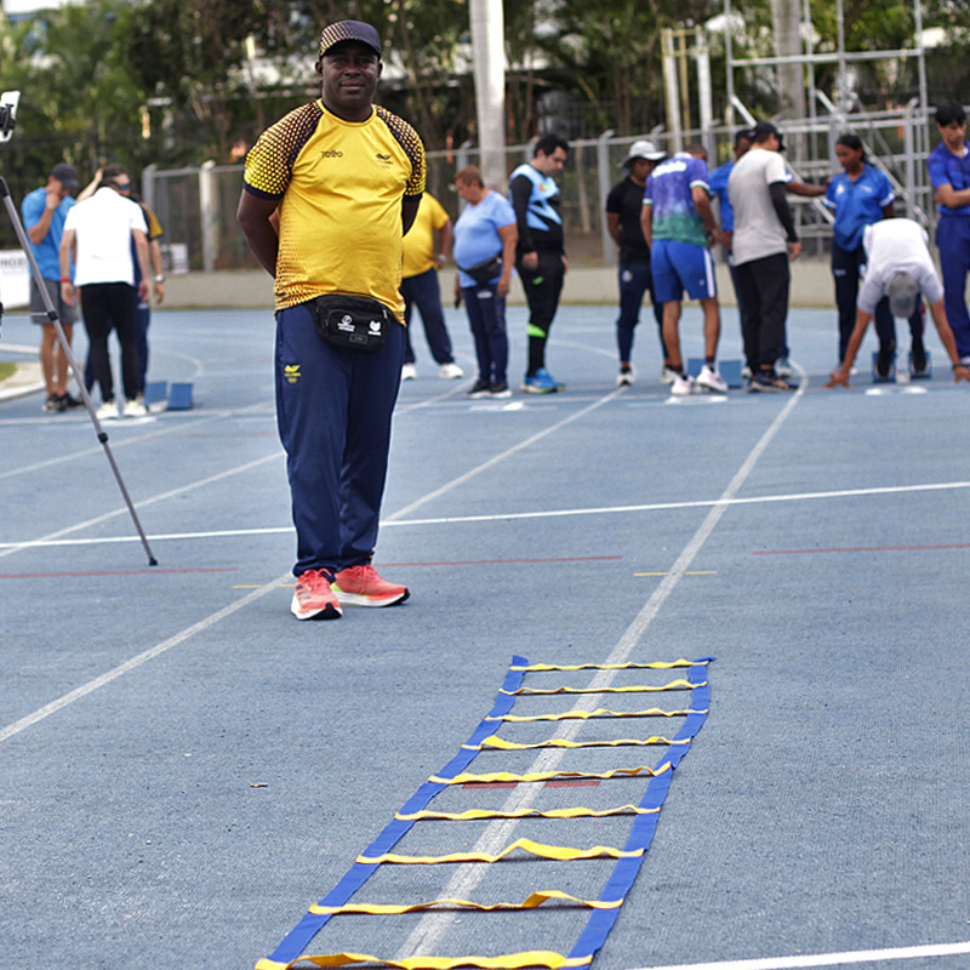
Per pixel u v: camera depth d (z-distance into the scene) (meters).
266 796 5.36
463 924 4.18
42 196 20.38
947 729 5.73
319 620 8.22
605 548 9.84
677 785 5.25
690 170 18.33
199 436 17.34
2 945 4.21
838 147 18.44
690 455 13.77
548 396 19.72
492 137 43.72
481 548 10.09
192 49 60.12
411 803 5.17
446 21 59.06
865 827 4.76
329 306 8.16
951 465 12.29
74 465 15.35
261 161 8.16
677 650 7.17
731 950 3.93
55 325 9.88
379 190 8.28
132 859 4.81
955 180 18.09
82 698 6.80
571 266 44.69
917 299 18.38
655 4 57.00
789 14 41.00
